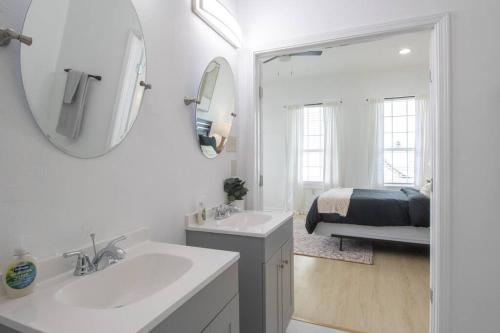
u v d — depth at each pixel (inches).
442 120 66.1
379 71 203.9
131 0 49.3
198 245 63.6
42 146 36.1
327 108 217.0
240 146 90.3
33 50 34.8
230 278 42.7
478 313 64.4
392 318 83.0
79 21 40.6
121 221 47.9
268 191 238.8
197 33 69.7
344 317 83.8
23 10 34.0
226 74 81.6
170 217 59.9
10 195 32.7
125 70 48.3
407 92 197.5
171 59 60.4
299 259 129.6
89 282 37.4
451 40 65.8
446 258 66.1
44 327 25.5
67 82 39.1
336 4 77.3
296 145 226.5
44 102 36.1
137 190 51.4
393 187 203.5
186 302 32.2
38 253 35.5
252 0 87.5
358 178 210.8
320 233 142.4
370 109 204.7
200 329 34.9
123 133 48.1
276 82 234.4
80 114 41.0
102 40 44.2
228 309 41.9
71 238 39.6
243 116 89.9
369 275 112.7
